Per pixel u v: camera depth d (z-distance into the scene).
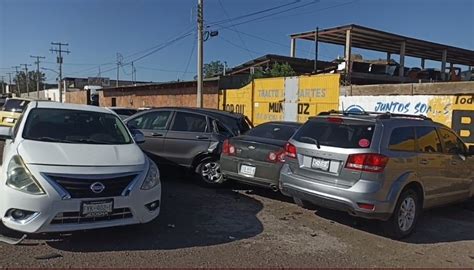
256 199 7.45
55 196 4.39
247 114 17.70
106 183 4.65
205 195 7.59
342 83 14.17
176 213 6.24
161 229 5.43
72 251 4.49
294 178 5.97
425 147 6.08
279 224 5.99
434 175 6.14
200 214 6.28
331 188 5.48
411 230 5.80
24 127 5.56
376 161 5.27
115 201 4.66
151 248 4.72
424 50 33.09
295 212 6.67
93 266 4.14
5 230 4.92
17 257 4.25
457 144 6.85
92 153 5.08
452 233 6.07
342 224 6.13
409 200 5.75
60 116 6.00
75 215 4.47
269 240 5.27
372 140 5.40
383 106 12.22
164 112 8.90
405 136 5.77
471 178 7.04
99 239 4.88
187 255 4.58
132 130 6.76
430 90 11.12
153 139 8.63
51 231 4.38
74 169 4.61
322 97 14.13
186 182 8.63
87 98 42.00
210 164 8.22
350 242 5.37
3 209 4.45
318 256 4.80
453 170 6.57
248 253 4.76
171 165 8.48
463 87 10.39
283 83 15.69
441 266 4.71
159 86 26.91
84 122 6.04
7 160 4.84
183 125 8.54
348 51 26.53
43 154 4.80
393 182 5.41
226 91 19.22
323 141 5.78
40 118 5.82
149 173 5.15
